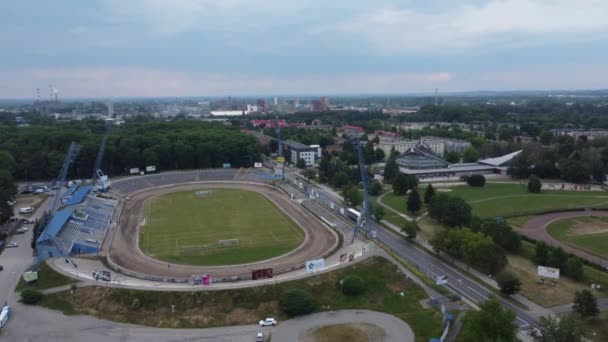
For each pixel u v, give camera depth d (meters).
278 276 148.38
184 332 120.81
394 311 131.62
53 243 170.75
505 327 105.94
